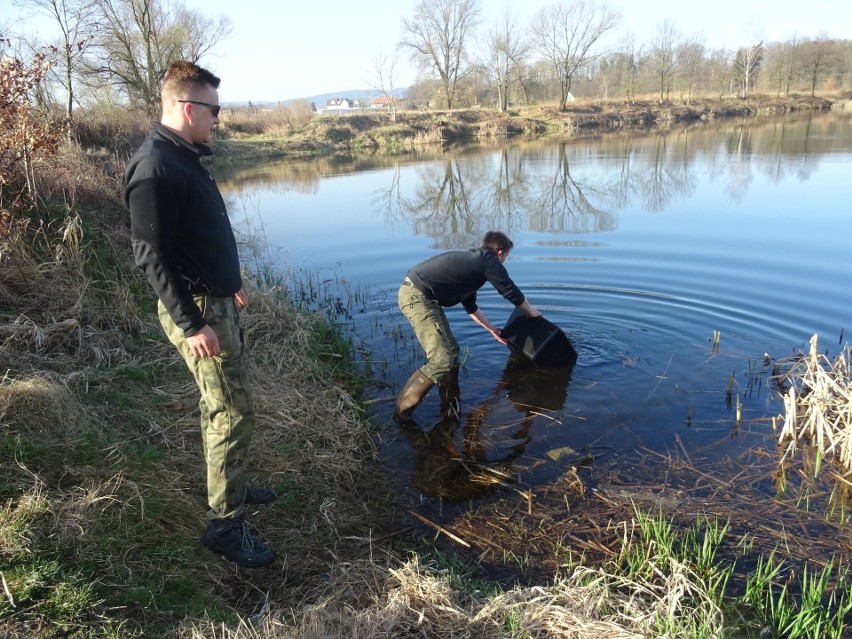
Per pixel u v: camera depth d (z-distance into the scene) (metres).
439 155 24.52
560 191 14.27
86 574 2.56
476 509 3.83
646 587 3.07
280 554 3.22
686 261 8.41
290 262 9.34
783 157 17.94
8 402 3.34
